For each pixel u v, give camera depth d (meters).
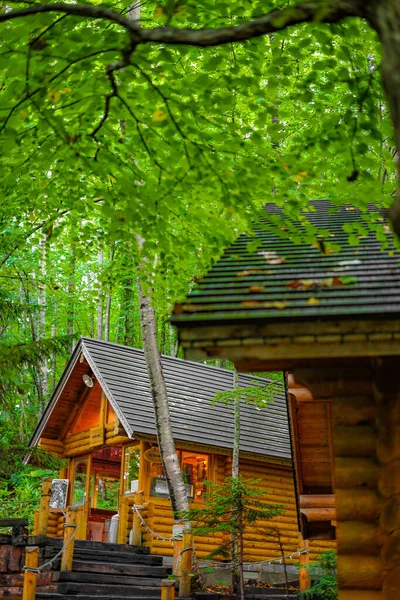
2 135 7.43
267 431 19.72
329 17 4.02
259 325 4.37
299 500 7.97
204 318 4.39
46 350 12.91
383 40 3.45
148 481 16.56
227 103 7.33
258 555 17.34
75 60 6.49
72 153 7.82
